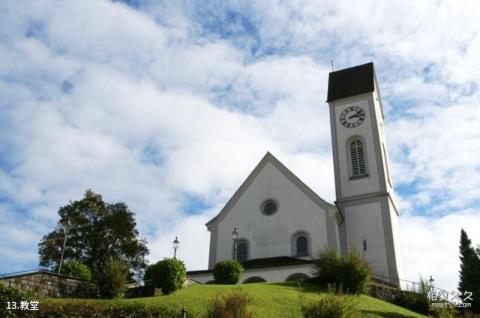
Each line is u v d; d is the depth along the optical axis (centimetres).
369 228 4512
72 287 2562
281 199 4456
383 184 4669
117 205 5425
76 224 5147
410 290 3628
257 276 3859
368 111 5109
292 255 4206
